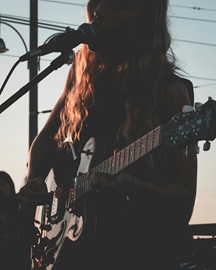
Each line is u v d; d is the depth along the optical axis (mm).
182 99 4074
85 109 4406
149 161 4039
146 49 4211
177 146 3738
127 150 3975
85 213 4215
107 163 4082
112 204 4133
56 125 4707
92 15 4395
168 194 3957
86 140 4406
